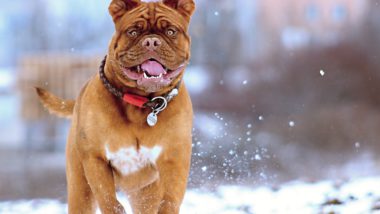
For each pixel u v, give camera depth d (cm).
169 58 511
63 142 2041
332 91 2738
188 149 542
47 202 972
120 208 527
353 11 3603
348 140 1942
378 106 2631
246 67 3303
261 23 3575
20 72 2017
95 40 3869
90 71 1933
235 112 2581
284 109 2552
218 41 3384
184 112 540
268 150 1680
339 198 747
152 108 528
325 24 3691
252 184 1070
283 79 2816
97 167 533
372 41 3097
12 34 4419
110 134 531
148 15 519
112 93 531
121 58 514
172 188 536
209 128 1170
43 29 3938
